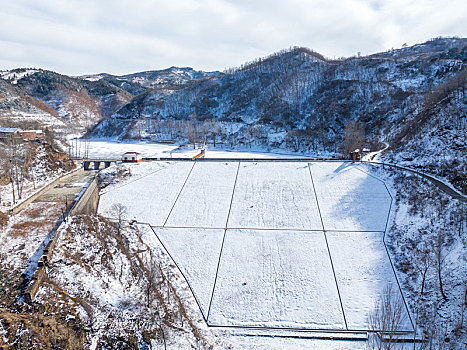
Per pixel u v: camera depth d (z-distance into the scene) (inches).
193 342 1733.5
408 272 2183.8
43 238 2175.2
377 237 2568.9
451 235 2233.0
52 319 1612.9
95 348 1561.3
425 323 1790.1
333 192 3137.3
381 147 4448.8
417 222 2519.7
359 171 3430.1
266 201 3083.2
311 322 1958.7
